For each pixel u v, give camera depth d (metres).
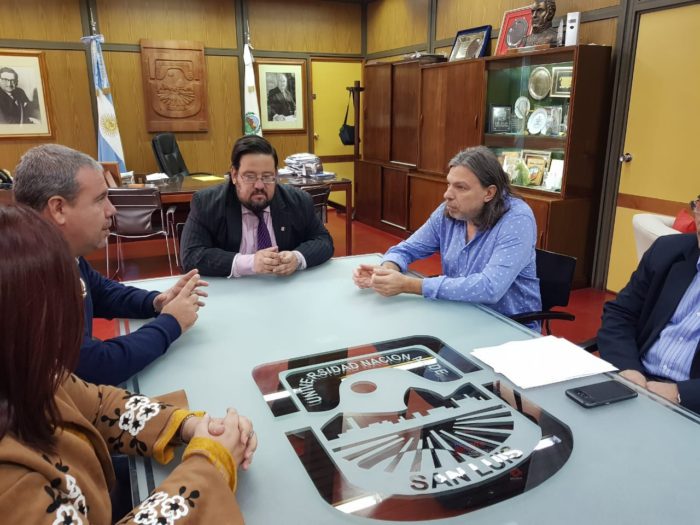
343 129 6.41
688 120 3.14
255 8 5.97
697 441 0.91
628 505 0.75
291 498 0.77
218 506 0.69
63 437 0.63
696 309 1.46
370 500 0.77
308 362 1.21
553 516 0.73
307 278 1.84
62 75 5.32
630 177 3.52
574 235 3.72
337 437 0.92
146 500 0.68
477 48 4.52
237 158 1.91
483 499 0.77
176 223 4.30
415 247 2.04
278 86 6.28
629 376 1.36
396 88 5.37
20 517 0.51
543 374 1.14
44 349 0.55
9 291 0.52
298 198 2.11
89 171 1.16
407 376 1.15
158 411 0.89
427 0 5.34
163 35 5.65
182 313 1.32
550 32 3.66
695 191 3.16
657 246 1.61
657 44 3.25
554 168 3.75
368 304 1.59
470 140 4.38
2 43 5.04
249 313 1.51
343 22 6.42
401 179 5.34
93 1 5.29
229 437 0.79
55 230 0.58
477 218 1.77
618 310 1.64
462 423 0.97
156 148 4.82
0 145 5.21
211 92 6.00
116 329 1.41
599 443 0.90
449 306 1.58
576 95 3.43
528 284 1.85
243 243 2.04
